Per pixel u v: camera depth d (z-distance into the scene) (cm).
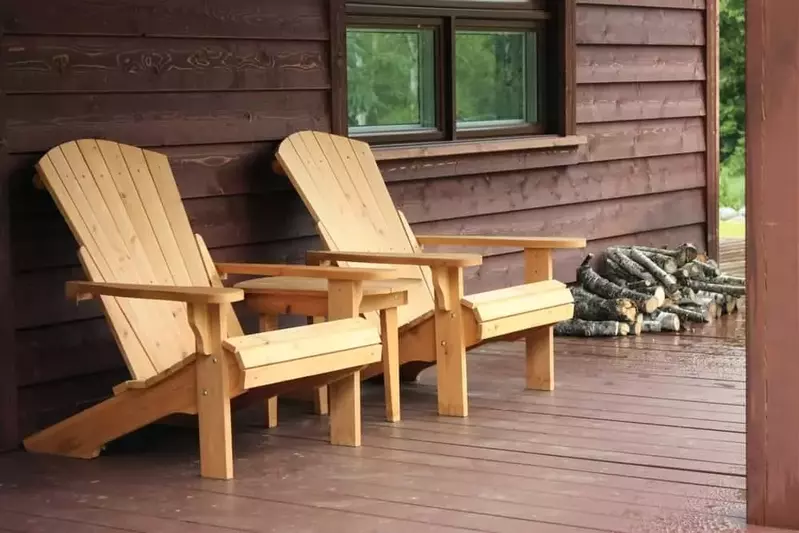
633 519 340
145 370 416
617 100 728
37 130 441
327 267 442
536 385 511
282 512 354
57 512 359
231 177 515
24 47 436
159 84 482
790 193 318
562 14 677
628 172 744
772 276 322
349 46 579
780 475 327
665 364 557
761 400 327
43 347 448
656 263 700
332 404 430
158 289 386
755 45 320
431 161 603
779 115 318
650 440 424
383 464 403
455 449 419
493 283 653
